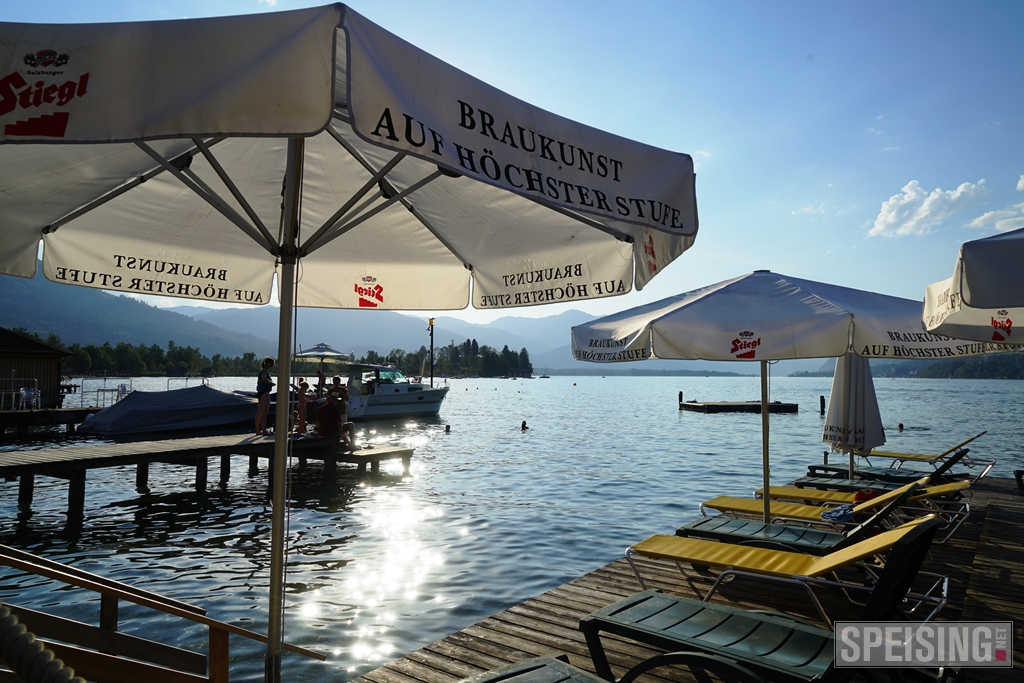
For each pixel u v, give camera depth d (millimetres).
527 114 1978
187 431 25000
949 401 68438
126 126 1572
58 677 1109
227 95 1573
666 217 2338
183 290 3506
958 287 2926
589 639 3609
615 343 5340
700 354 4801
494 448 22344
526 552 8766
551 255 3504
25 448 21562
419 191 3396
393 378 34531
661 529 10219
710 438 26672
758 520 6938
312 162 3312
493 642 4543
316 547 9023
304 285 3938
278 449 2547
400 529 10156
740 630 3439
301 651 2955
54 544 9312
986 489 10688
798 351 4691
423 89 1699
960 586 5637
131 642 2887
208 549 8961
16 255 3000
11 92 1582
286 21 1633
